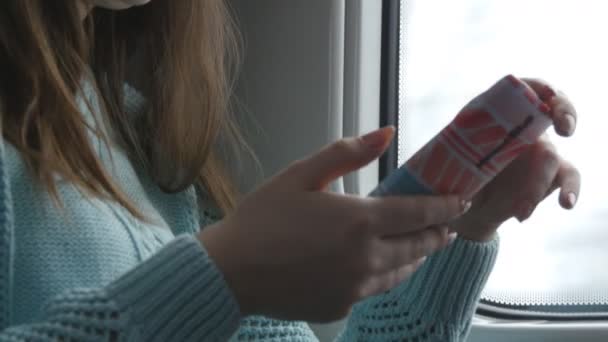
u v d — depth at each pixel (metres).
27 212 0.86
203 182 1.24
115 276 0.87
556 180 0.88
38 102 0.94
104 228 0.89
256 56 1.52
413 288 1.04
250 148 1.51
